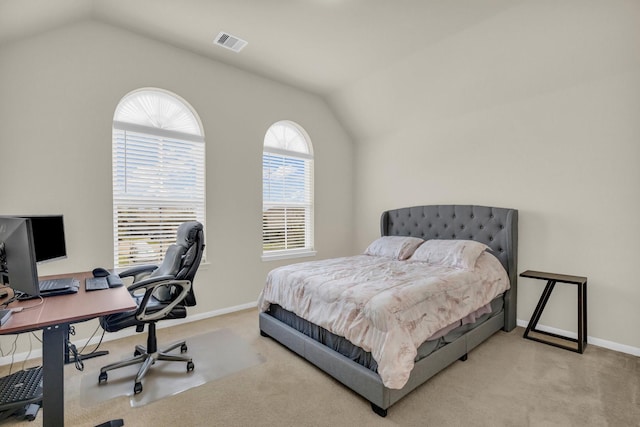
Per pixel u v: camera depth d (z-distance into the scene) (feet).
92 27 8.88
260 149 12.46
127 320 6.61
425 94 11.96
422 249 10.96
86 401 6.22
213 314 11.28
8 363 7.78
